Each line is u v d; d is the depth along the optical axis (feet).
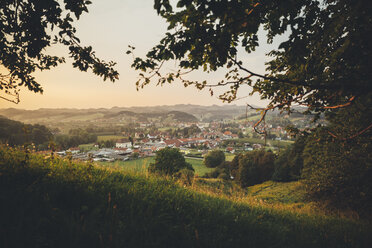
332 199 53.57
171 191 16.42
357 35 9.31
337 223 20.71
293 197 75.41
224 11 7.98
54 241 7.41
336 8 10.11
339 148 47.26
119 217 9.87
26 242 6.95
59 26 12.48
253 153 174.91
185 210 12.76
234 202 19.38
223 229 11.43
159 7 8.47
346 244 13.96
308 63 12.53
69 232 7.71
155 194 14.07
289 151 146.00
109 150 442.50
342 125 31.32
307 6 9.84
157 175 22.95
